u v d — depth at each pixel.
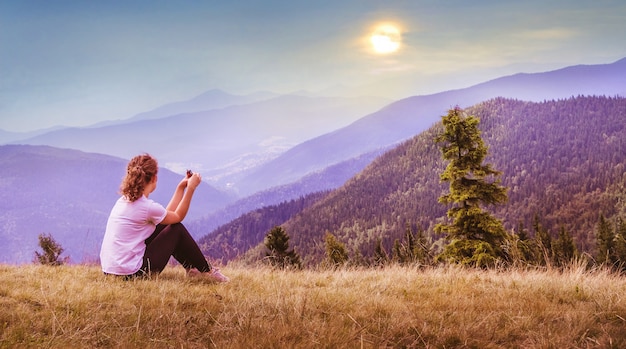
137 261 5.90
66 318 3.86
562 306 4.77
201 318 4.09
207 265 6.33
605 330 3.84
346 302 4.83
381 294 5.59
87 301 4.57
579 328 3.82
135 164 6.03
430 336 3.76
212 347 3.36
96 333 3.58
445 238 26.62
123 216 5.93
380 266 8.55
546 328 3.88
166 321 3.93
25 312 4.05
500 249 24.17
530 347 3.52
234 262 8.50
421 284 6.44
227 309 4.41
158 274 6.02
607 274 6.83
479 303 4.88
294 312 4.23
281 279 6.59
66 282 5.64
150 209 5.94
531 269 7.52
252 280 6.63
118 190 6.05
